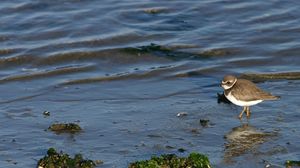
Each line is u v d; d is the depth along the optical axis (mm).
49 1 25359
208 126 16125
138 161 13844
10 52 21375
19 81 19516
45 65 20812
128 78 19609
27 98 18203
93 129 16016
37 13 24375
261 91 16531
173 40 22250
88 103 17781
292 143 15055
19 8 24734
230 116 16719
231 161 14266
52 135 15719
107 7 24875
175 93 18422
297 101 17453
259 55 20969
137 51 21391
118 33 22844
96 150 14883
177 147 14984
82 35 22750
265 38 22219
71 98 18188
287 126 15992
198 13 24438
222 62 20547
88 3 25234
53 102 17922
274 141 15195
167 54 21234
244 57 20875
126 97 18203
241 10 24500
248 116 16656
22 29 23203
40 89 18891
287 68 20000
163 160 13750
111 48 21578
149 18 24125
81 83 19344
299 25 23188
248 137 15461
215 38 22344
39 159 14461
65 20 23812
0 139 15500
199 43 21953
